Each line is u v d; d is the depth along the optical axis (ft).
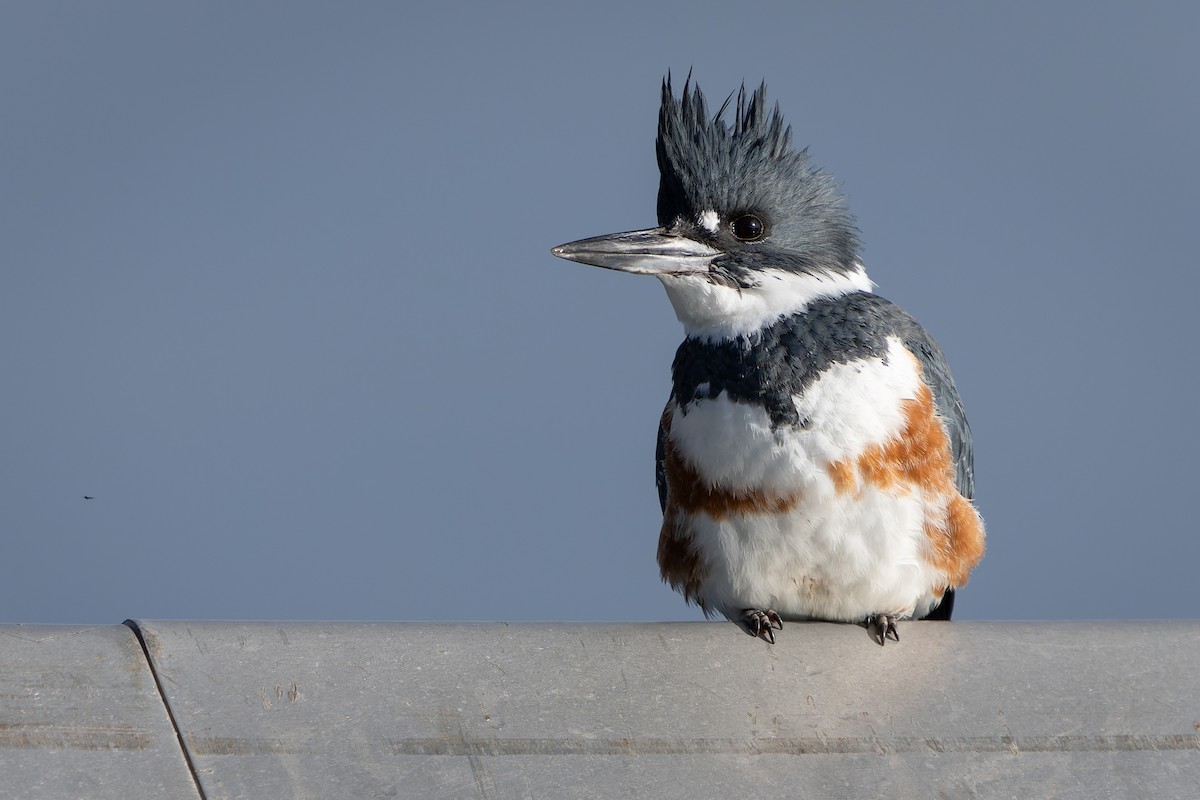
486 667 21.56
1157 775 20.47
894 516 31.27
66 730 19.48
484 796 19.63
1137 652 22.53
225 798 18.99
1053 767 20.58
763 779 20.35
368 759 19.86
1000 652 22.63
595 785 20.01
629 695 21.50
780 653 22.50
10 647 20.67
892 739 21.11
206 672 20.70
